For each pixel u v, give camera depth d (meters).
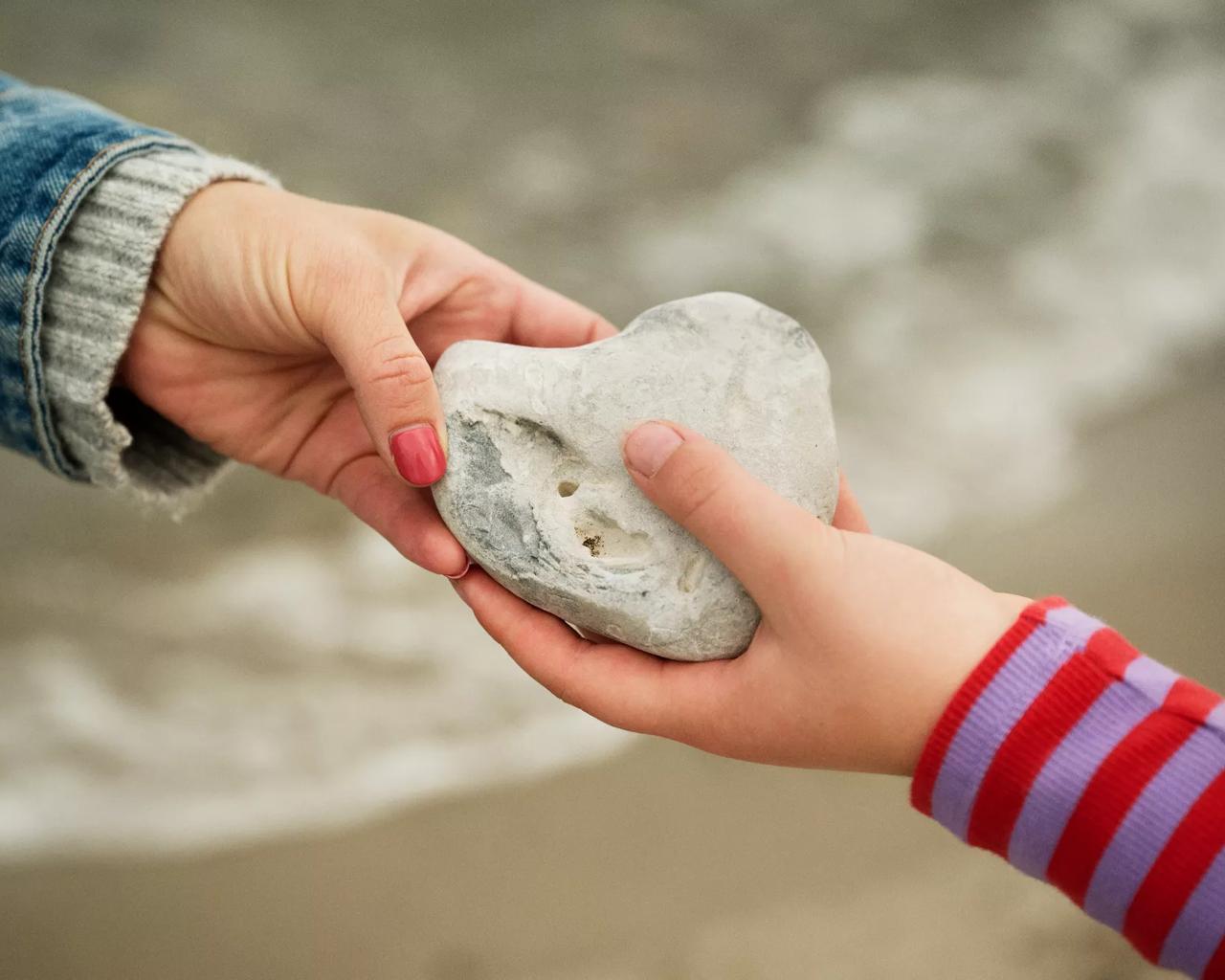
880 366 3.40
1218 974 0.89
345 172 3.96
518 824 2.11
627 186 4.07
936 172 4.27
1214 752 0.90
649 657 1.14
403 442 1.13
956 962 1.88
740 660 1.08
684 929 1.94
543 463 1.15
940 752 0.97
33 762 2.24
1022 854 0.97
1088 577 2.60
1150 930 0.92
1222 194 4.20
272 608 2.60
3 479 2.90
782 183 4.15
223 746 2.28
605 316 3.61
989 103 4.64
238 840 2.09
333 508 2.86
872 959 1.89
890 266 3.83
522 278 1.47
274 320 1.25
